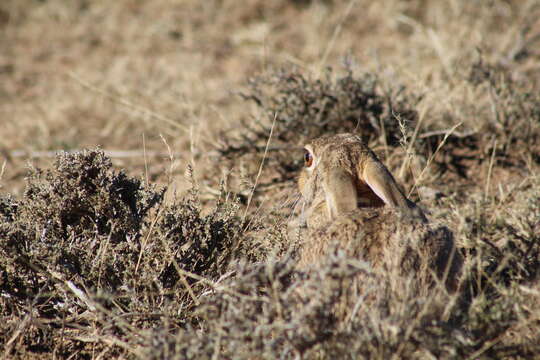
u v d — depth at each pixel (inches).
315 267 328.5
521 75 665.6
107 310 387.9
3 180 620.7
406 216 362.0
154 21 1047.0
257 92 625.3
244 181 476.1
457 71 677.3
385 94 598.9
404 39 921.5
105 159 435.2
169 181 460.8
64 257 402.0
